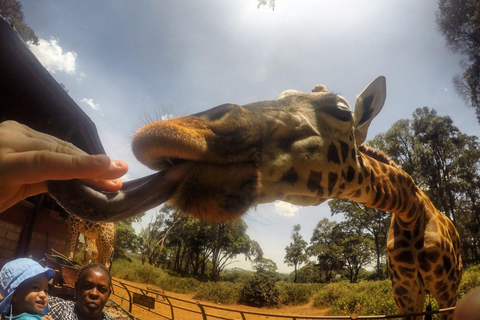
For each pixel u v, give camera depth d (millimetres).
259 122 2076
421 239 3562
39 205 8414
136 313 10055
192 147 1396
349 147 2641
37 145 765
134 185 1279
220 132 1602
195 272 48375
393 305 10594
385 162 3865
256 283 20203
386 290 14664
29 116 7129
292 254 67875
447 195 40312
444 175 39250
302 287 21453
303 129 2332
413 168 39969
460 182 38281
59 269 6688
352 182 2668
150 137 1348
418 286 3641
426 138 39625
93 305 2578
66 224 10781
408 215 3520
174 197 1452
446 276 3445
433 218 3670
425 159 38594
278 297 19828
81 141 9023
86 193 1003
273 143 2125
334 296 17906
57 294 6676
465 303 795
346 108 2629
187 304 15547
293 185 2166
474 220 40875
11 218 7668
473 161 38719
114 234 9273
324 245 54688
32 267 2250
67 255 8695
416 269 3572
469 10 21969
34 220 8258
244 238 46312
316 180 2320
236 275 56969
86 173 721
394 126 41406
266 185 1985
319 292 20234
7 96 6551
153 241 46250
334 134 2525
